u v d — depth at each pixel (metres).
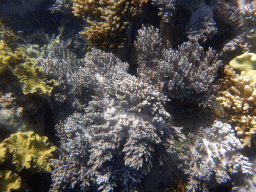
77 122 3.37
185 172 2.86
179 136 2.75
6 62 3.50
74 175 3.23
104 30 3.61
